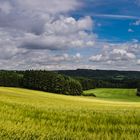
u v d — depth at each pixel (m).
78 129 8.11
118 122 9.38
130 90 181.75
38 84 144.38
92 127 8.43
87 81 192.25
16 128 7.35
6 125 7.60
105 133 7.55
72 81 148.50
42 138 6.71
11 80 147.62
